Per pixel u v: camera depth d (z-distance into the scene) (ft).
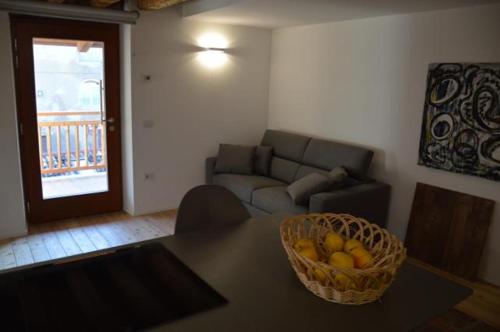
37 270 4.74
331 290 4.23
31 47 12.85
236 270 4.97
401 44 12.58
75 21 13.43
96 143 14.88
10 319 3.87
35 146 13.56
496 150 10.61
